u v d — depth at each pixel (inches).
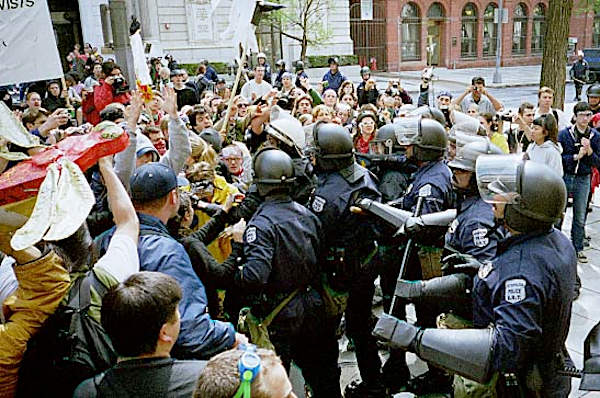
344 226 126.6
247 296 115.6
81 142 69.7
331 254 125.4
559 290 80.4
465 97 296.4
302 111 245.1
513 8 1346.0
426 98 360.8
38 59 166.7
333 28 917.8
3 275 76.7
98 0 808.3
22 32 163.3
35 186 60.2
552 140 200.5
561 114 255.9
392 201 150.6
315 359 125.0
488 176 85.5
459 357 80.7
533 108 247.0
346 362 160.7
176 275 78.9
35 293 65.7
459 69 1285.7
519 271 80.6
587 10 948.6
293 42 879.7
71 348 67.3
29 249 65.1
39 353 66.6
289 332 113.6
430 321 135.0
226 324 80.7
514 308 79.1
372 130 202.1
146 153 132.4
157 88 424.5
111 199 79.1
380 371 143.1
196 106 227.8
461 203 111.0
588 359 82.8
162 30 817.5
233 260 110.7
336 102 292.4
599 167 215.6
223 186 143.6
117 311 61.6
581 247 223.3
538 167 84.4
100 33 816.9
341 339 173.2
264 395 51.1
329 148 129.7
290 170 113.4
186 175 141.3
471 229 105.0
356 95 418.9
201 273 107.7
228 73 820.6
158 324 62.2
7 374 65.5
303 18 776.3
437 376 136.3
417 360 161.3
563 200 83.8
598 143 214.1
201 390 52.1
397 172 161.8
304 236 112.3
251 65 613.0
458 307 101.8
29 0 163.3
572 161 215.9
